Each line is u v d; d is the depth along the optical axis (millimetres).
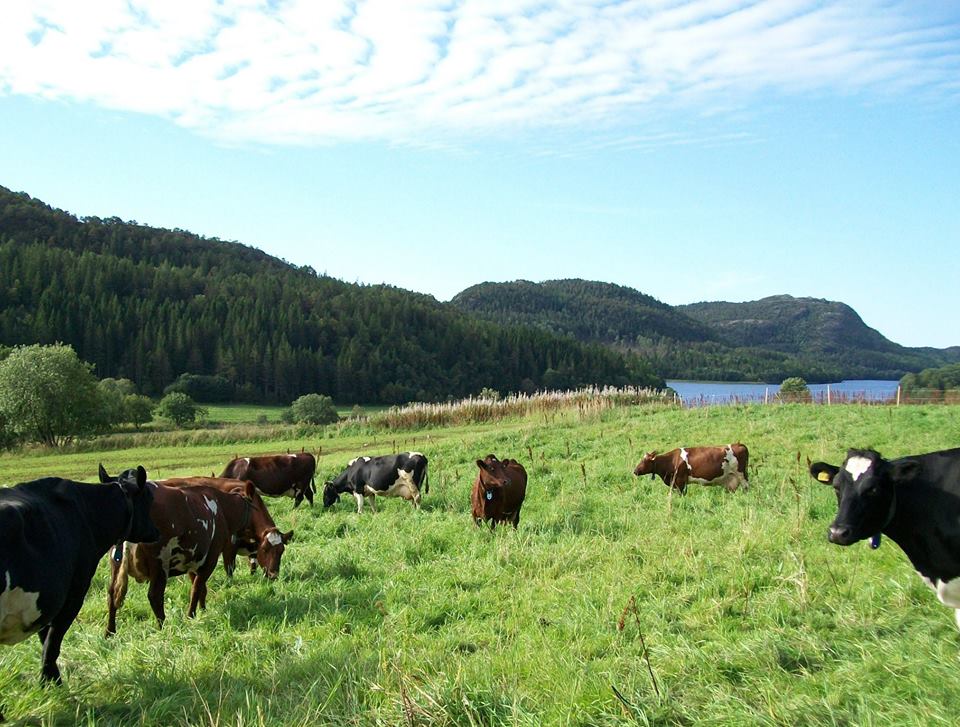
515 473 13578
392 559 11289
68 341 105812
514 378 117938
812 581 7926
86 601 9570
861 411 25938
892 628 6621
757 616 7254
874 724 4910
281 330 115625
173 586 10344
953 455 6574
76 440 56031
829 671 5859
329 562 11141
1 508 5805
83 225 189000
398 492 17078
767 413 27656
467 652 7113
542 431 28766
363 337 117250
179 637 7797
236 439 46781
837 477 6988
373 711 5520
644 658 6246
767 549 9453
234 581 10750
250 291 137625
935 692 5242
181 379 99875
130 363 103875
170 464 33906
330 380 106562
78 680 6555
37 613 5980
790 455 18594
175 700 6074
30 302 115438
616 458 20484
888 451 17688
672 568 9023
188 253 195000
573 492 16109
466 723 5426
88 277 125938
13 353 61750
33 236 172750
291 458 18703
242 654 7383
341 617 8383
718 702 5426
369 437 39875
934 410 24688
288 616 8734
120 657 6980
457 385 112250
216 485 11023
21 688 6184
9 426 59438
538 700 5758
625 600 7961
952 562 6492
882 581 7754
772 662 6055
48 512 6312
